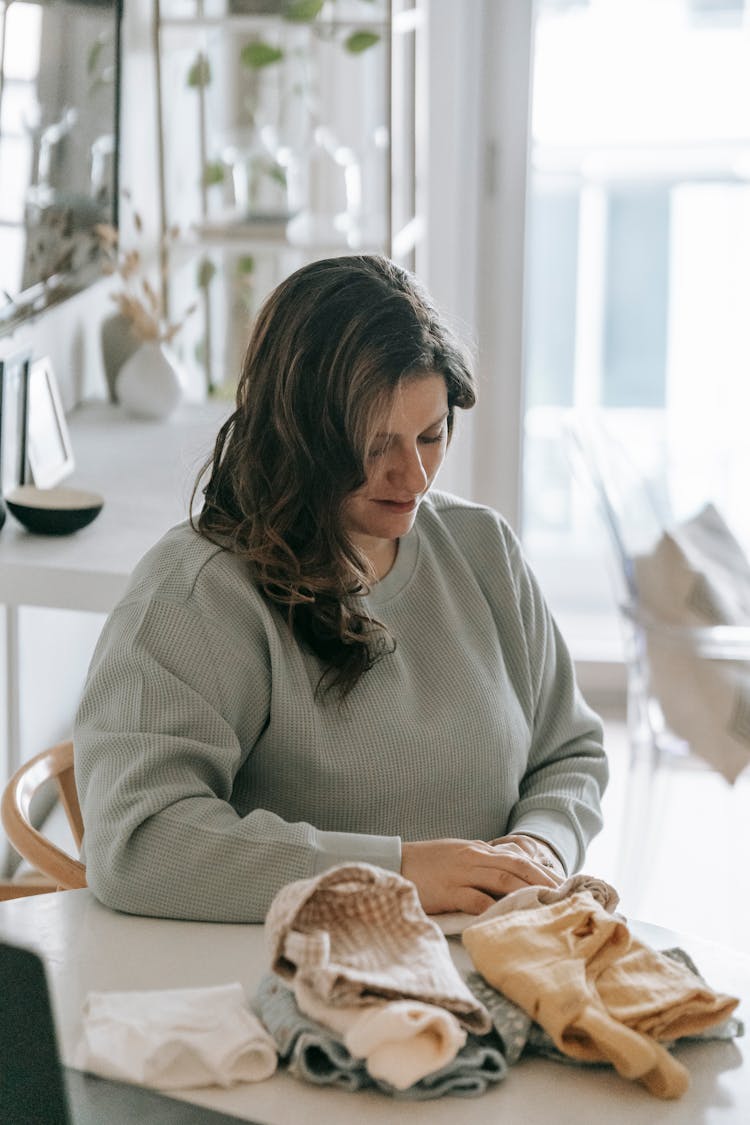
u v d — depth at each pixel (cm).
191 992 99
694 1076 95
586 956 98
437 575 140
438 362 124
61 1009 100
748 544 352
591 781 145
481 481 346
